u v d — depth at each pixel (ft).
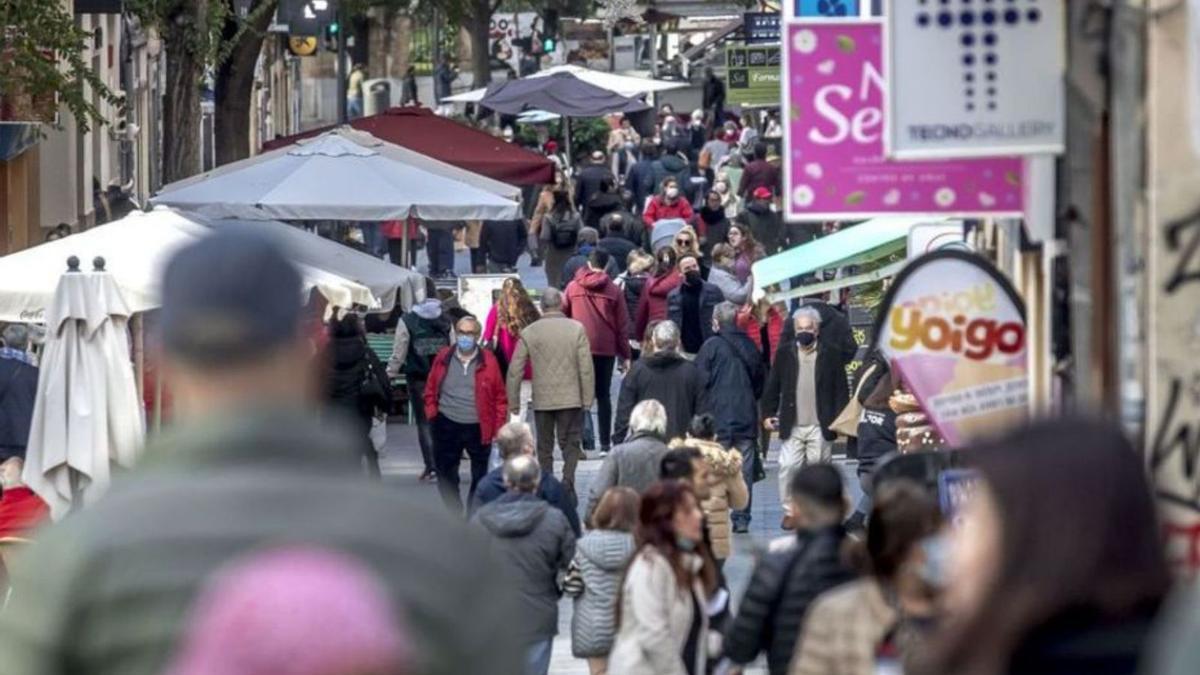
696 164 361.10
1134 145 41.01
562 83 293.64
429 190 161.17
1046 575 22.84
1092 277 47.70
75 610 18.76
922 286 59.11
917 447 90.63
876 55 57.62
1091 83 45.11
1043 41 48.62
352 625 17.33
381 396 136.77
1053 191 54.24
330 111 536.42
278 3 218.59
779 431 123.95
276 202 158.61
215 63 188.75
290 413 20.07
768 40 255.50
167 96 187.52
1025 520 23.06
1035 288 59.21
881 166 57.47
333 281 126.11
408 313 143.43
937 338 59.00
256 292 20.12
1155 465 39.63
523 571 79.30
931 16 48.67
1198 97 39.55
